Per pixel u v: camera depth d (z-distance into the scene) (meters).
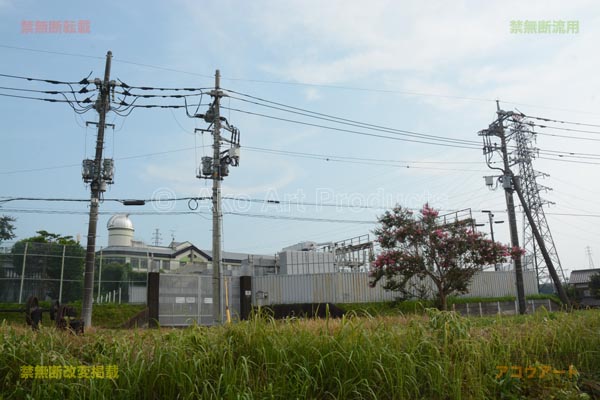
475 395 7.36
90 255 24.95
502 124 31.86
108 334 8.12
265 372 7.00
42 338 7.48
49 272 30.98
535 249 49.81
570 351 9.41
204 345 7.25
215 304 23.67
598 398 8.20
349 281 35.19
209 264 69.12
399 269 27.56
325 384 7.10
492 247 26.92
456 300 35.94
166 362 6.72
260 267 43.41
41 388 6.33
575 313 13.26
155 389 6.63
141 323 30.27
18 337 7.44
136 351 7.04
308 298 35.06
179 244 73.38
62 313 12.56
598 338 9.74
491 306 37.09
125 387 6.50
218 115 25.44
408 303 32.16
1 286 29.80
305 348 7.34
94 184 25.23
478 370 7.79
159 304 31.97
